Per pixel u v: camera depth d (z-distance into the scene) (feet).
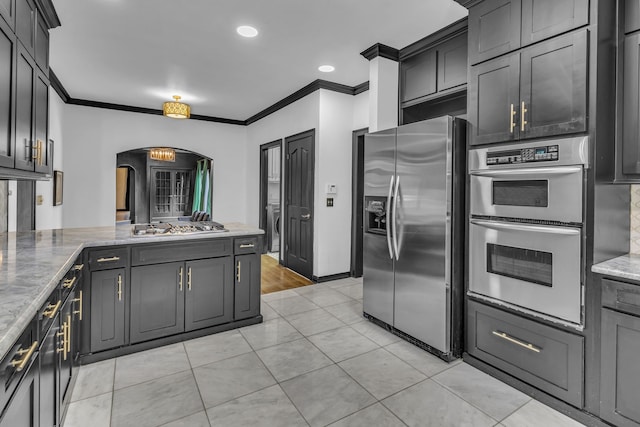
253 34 9.95
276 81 13.99
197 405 6.19
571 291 5.82
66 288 5.73
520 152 6.54
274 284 14.14
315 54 11.32
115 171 17.70
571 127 5.81
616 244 6.25
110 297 7.77
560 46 5.95
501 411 6.06
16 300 3.74
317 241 14.32
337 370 7.44
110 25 9.41
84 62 12.04
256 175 20.27
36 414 3.86
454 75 9.50
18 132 6.14
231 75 13.32
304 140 15.14
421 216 8.25
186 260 8.74
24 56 6.41
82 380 6.93
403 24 9.35
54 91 14.28
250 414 5.95
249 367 7.54
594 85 5.57
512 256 6.77
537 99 6.28
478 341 7.51
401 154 8.82
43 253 6.22
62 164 16.12
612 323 5.40
